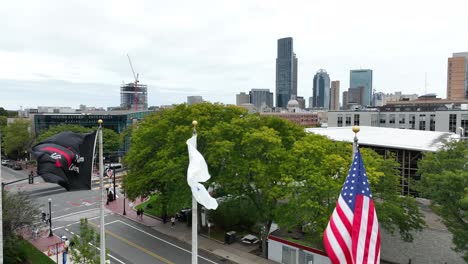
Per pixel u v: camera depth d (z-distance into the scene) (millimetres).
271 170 33719
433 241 32875
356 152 15320
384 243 35688
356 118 97875
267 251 35500
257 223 41469
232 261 34312
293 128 43469
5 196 32312
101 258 17812
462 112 81250
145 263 33688
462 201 24438
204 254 35938
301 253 32469
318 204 28031
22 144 92125
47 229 42812
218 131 36281
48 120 99812
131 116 110812
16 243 31969
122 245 38156
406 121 91688
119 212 50406
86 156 19016
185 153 38562
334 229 14422
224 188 37188
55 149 18188
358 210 14555
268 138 33469
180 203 37375
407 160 43938
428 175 29688
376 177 27406
